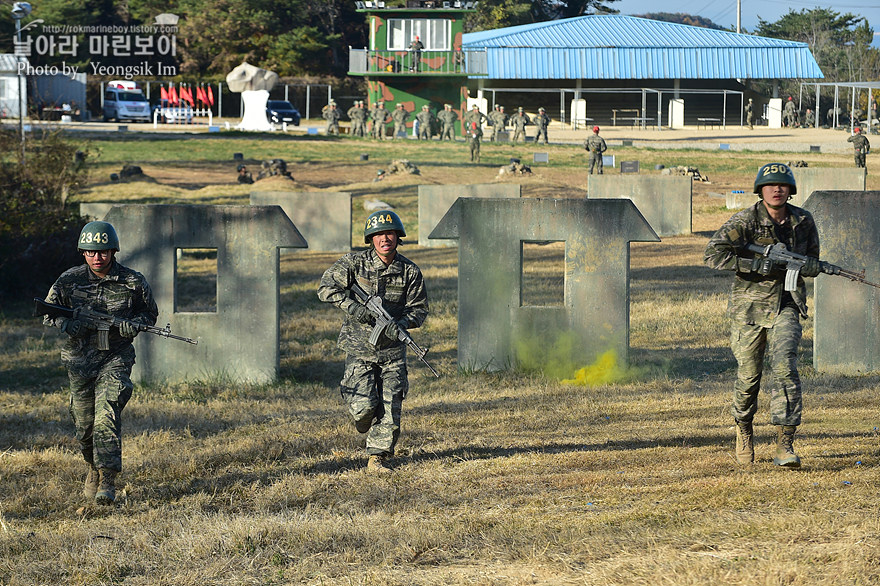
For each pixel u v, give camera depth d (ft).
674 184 125.70
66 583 24.16
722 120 349.00
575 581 21.26
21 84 128.88
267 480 33.91
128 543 26.81
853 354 54.19
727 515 25.62
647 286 88.38
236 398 51.62
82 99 307.78
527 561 22.95
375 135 260.21
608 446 35.94
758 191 30.42
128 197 152.56
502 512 27.86
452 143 246.47
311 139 244.01
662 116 346.13
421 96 274.98
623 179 126.52
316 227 118.52
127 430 43.19
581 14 491.31
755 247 30.30
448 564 23.49
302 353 64.39
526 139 271.69
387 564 23.72
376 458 33.65
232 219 55.42
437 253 115.03
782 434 30.40
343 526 26.84
